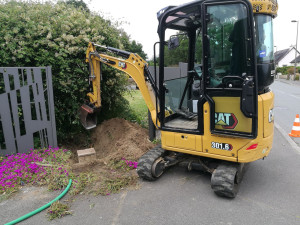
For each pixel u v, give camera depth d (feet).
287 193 13.05
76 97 19.63
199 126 12.69
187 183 14.21
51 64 18.44
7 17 17.67
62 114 19.62
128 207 11.91
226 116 11.83
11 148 16.89
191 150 13.24
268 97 12.17
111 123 22.17
